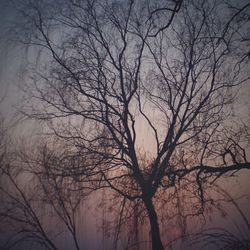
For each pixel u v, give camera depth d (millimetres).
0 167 8820
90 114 9086
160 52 9422
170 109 8883
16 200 8492
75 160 8750
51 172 8695
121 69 9070
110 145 8805
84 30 9422
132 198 8328
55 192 8570
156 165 8375
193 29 9117
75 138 9023
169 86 9000
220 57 8664
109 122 8797
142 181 8391
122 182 8797
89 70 9227
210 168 7102
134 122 8719
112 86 9195
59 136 9117
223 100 8766
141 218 8391
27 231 8141
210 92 8602
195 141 8469
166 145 8430
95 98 8977
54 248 7965
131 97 8875
